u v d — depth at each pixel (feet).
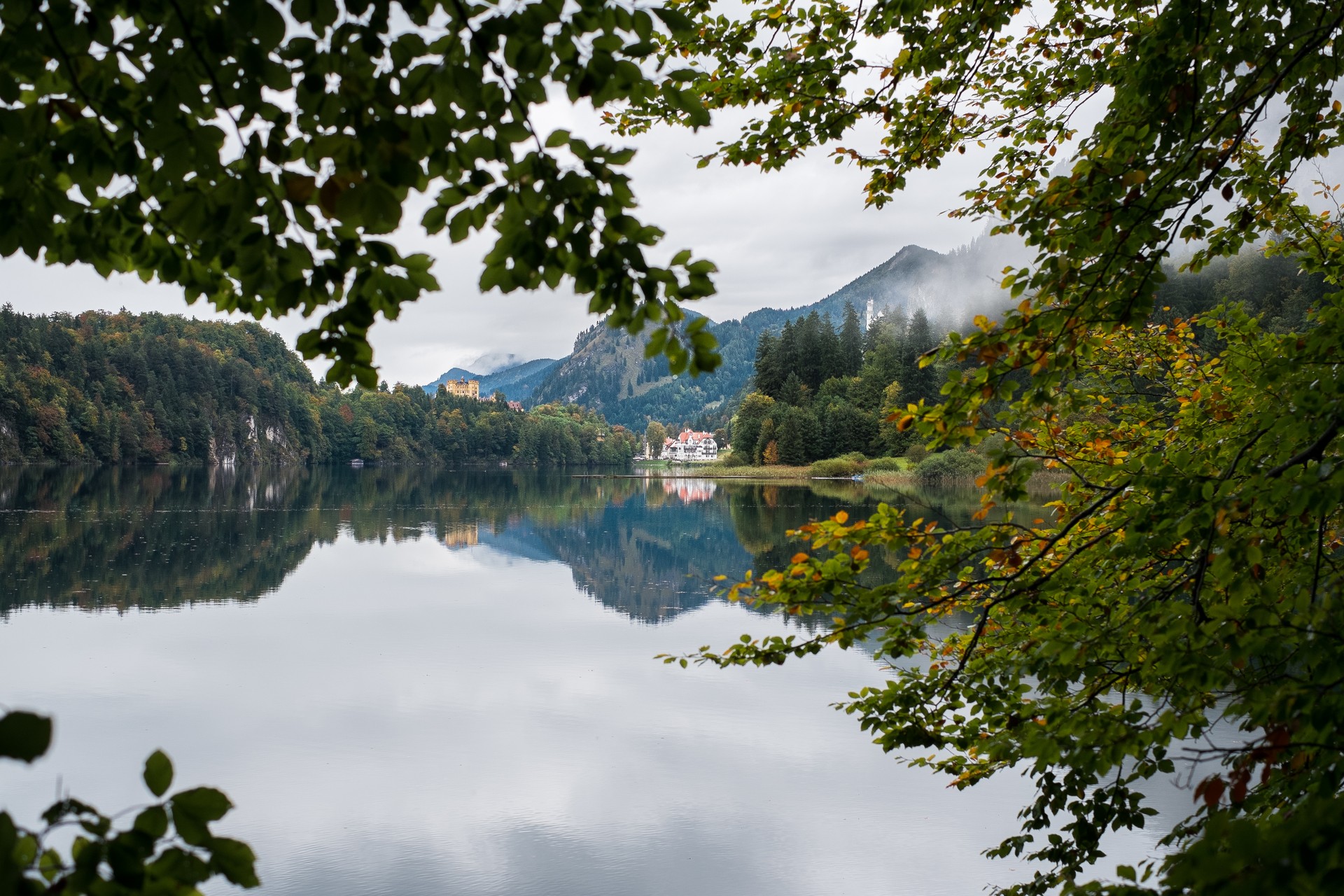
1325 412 8.67
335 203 5.53
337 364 6.59
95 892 4.89
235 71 5.57
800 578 11.90
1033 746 8.93
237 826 25.58
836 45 14.62
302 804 27.12
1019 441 11.30
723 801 27.22
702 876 22.66
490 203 5.95
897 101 15.26
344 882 22.30
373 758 30.86
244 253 5.95
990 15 13.66
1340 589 7.59
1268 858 5.04
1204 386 14.53
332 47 5.52
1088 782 12.09
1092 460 14.34
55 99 5.85
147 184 6.23
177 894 5.06
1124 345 17.11
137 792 27.89
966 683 12.94
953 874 22.68
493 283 6.22
